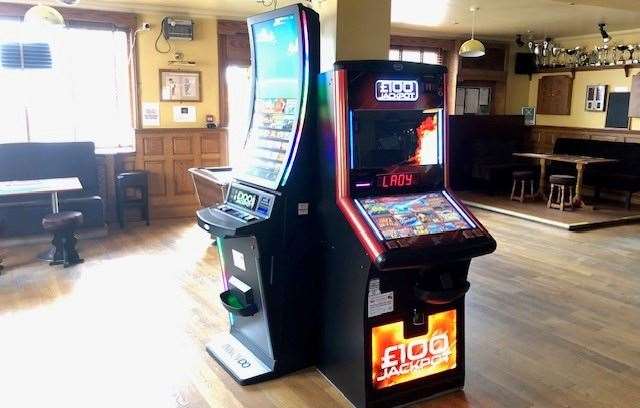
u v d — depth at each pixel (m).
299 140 2.69
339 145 2.44
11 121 6.25
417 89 2.57
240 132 7.56
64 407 2.56
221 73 7.24
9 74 6.15
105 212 6.67
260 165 2.95
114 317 3.67
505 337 3.45
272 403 2.63
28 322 3.57
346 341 2.63
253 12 6.99
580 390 2.80
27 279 4.49
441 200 2.63
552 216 7.18
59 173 6.12
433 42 9.14
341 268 2.61
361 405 2.55
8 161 5.88
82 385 2.76
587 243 5.98
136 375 2.87
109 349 3.17
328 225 2.70
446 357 2.72
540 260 5.27
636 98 8.44
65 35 6.31
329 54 2.96
